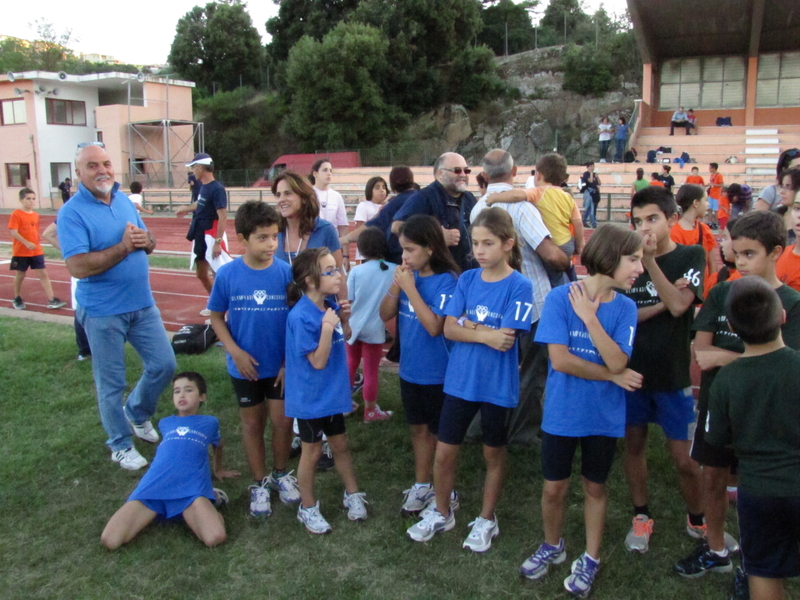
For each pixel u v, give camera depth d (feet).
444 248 12.08
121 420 14.61
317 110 107.34
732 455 10.01
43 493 13.42
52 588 10.48
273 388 12.80
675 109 90.48
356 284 15.98
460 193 14.88
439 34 116.88
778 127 83.92
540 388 15.02
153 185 113.39
